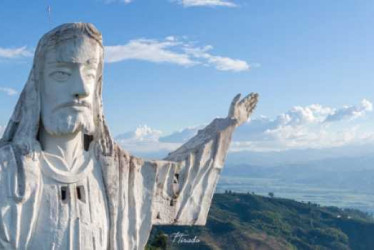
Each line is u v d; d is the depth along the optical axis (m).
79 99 9.53
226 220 81.06
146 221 10.51
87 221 9.51
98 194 9.85
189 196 11.20
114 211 9.98
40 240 9.16
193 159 11.27
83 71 9.56
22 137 9.44
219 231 75.00
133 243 10.29
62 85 9.52
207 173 11.41
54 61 9.45
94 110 10.00
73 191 9.55
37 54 9.56
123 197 10.19
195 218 11.26
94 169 9.95
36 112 9.56
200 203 11.34
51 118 9.50
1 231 8.95
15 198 9.05
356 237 96.06
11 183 9.09
